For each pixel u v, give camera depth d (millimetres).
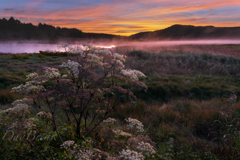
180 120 5398
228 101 6648
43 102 5590
